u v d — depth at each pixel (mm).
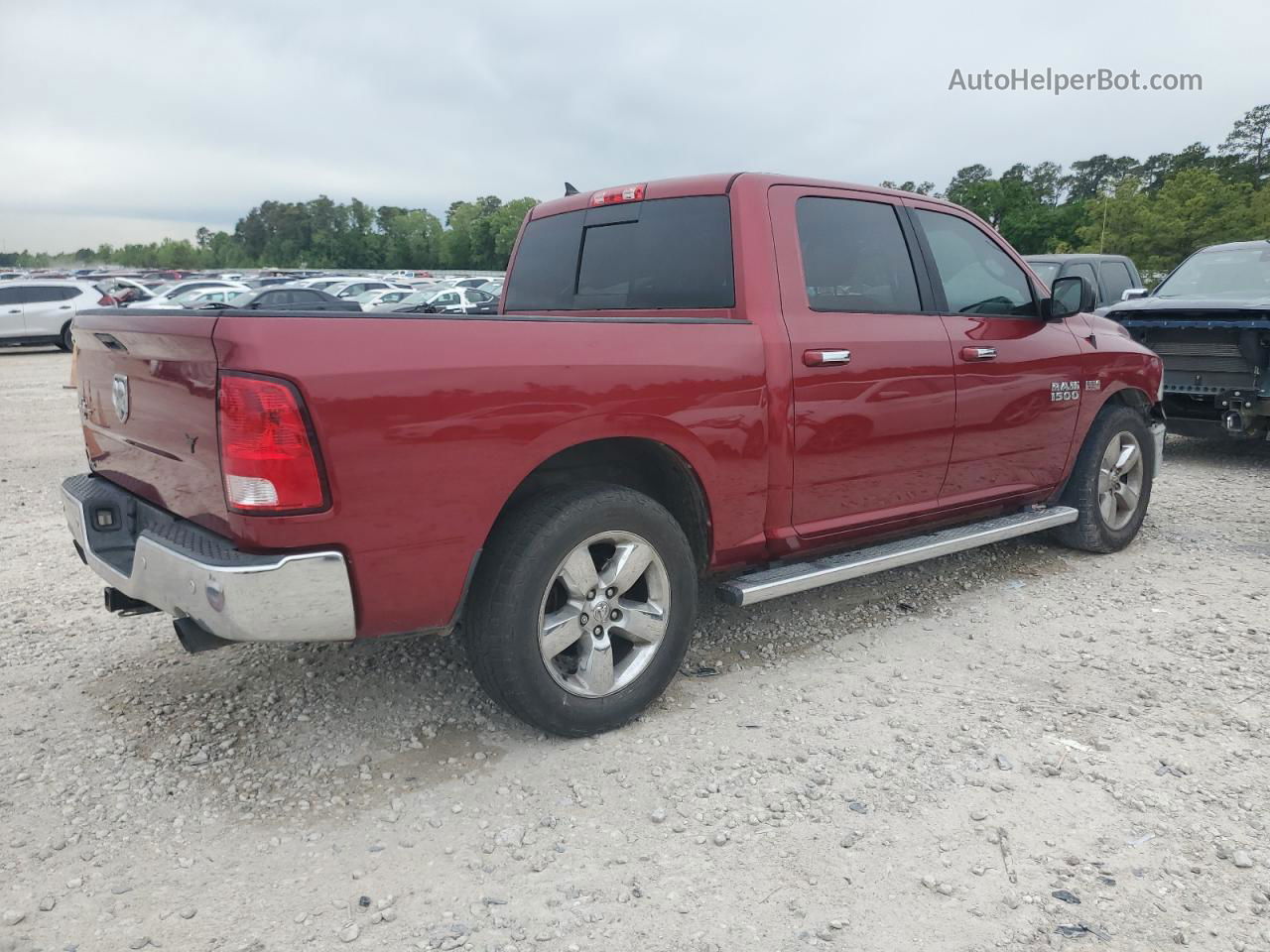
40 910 2473
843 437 3922
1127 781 3070
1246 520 6367
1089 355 5129
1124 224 57062
